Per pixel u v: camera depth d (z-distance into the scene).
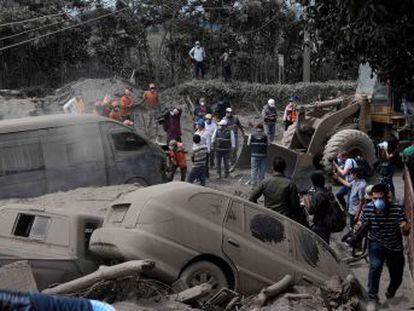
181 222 7.30
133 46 31.12
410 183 10.93
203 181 16.88
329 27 8.37
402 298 9.24
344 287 7.36
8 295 1.76
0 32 28.56
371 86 19.55
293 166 18.20
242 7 31.59
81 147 13.47
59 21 29.42
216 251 7.42
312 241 8.48
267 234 7.95
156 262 7.04
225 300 6.90
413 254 9.41
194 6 31.66
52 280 7.25
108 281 6.49
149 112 25.38
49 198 10.45
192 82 29.16
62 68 30.09
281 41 32.53
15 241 7.89
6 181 12.52
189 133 26.27
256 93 29.39
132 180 14.16
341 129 19.14
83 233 7.67
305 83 30.25
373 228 8.70
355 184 12.37
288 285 7.34
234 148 20.03
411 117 19.47
